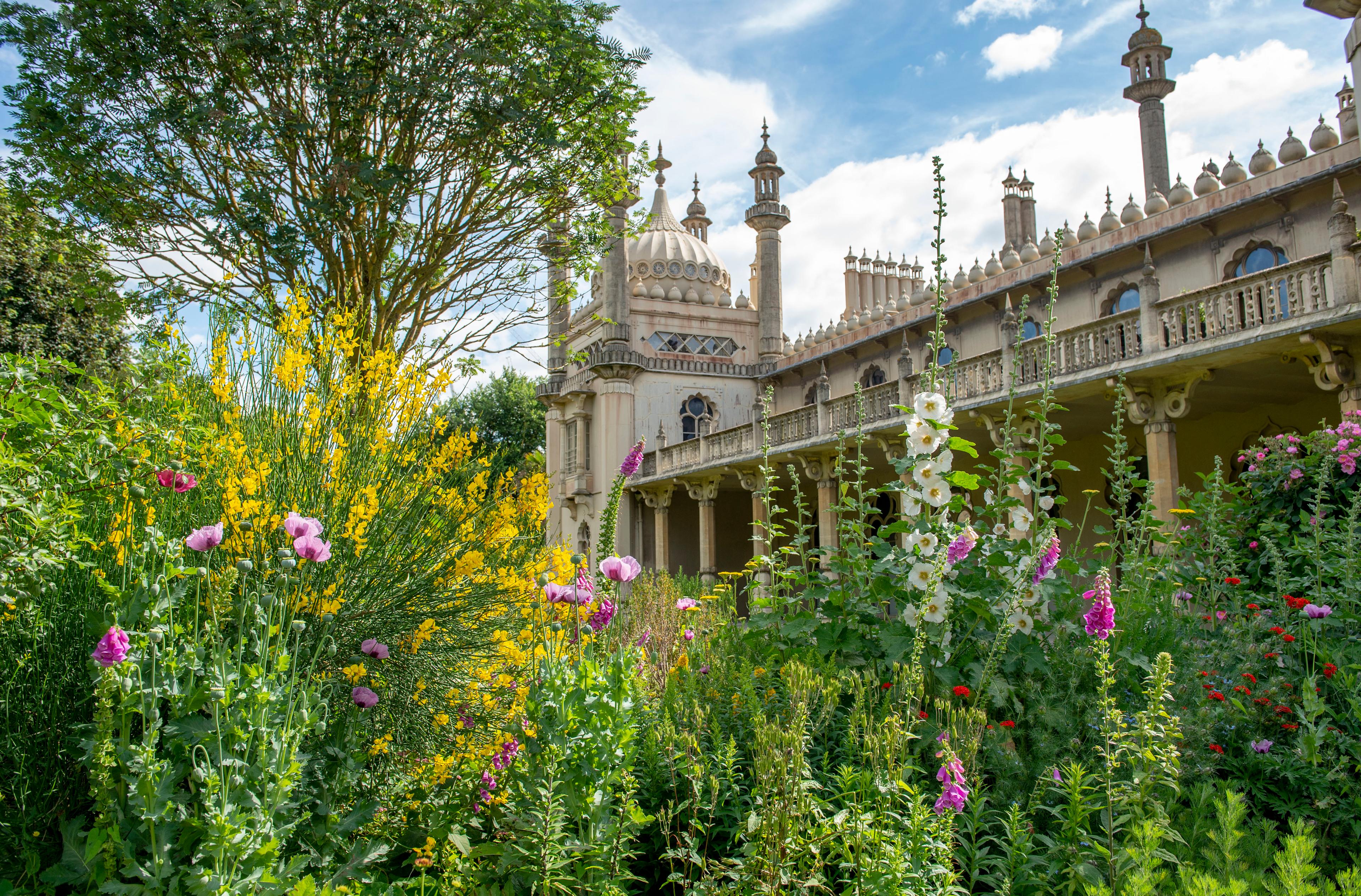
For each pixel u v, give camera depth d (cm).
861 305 3278
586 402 3084
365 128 1002
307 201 978
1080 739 435
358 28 964
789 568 615
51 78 930
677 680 527
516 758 383
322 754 381
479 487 554
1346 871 339
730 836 378
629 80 1108
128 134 937
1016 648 469
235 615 379
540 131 1038
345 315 579
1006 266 2139
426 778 429
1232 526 799
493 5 1008
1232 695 487
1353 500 627
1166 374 1205
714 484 2470
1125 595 598
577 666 390
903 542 598
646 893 396
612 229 1226
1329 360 1009
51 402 367
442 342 1069
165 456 416
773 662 541
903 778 339
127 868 283
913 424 512
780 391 3056
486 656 511
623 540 2873
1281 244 1503
